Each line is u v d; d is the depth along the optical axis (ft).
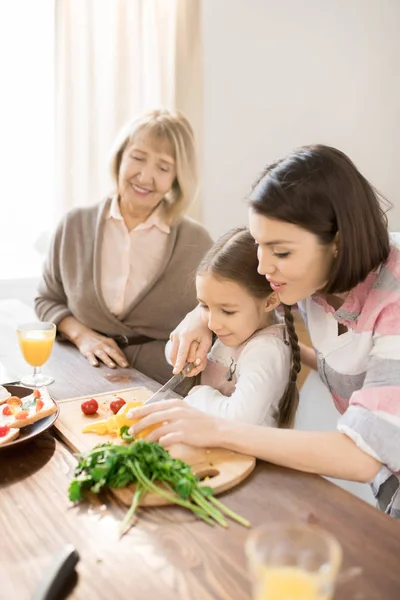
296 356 4.48
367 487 5.62
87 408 4.04
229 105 10.02
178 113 6.38
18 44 8.32
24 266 8.93
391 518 2.91
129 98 8.70
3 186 8.60
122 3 8.41
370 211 3.42
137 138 6.09
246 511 2.93
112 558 2.58
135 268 6.40
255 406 4.08
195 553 2.62
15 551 2.63
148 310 6.40
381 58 11.60
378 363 3.42
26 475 3.29
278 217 3.28
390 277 3.53
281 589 1.80
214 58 9.72
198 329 4.67
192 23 9.02
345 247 3.35
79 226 6.47
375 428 3.21
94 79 8.40
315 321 4.09
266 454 3.34
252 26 9.98
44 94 8.56
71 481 3.15
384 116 11.91
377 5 11.29
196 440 3.40
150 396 4.49
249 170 10.48
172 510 2.95
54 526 2.81
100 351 5.55
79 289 6.31
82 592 2.37
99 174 8.68
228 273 4.29
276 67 10.39
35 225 8.86
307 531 2.00
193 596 2.36
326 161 3.34
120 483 3.03
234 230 4.61
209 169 10.06
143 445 3.11
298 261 3.36
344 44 11.09
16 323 8.03
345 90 11.32
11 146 8.53
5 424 3.65
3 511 2.94
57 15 8.09
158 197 6.26
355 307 3.74
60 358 5.54
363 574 2.50
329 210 3.29
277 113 10.59
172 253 6.46
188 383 4.78
